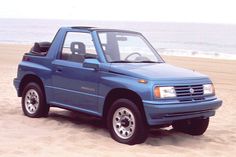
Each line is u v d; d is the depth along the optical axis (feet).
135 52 25.09
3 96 37.35
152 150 20.97
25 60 28.53
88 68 23.70
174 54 113.70
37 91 27.35
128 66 22.91
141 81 21.18
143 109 21.38
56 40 26.53
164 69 23.25
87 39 24.66
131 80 21.62
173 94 21.31
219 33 313.53
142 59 24.97
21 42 167.84
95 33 24.38
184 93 21.79
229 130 26.94
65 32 26.20
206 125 24.39
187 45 166.81
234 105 37.37
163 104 20.70
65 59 25.59
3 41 173.17
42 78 26.66
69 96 24.90
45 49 28.43
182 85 21.79
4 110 30.35
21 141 21.74
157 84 20.97
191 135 25.14
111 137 22.94
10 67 66.74
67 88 24.98
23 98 28.43
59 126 25.58
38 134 23.43
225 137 24.97
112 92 22.53
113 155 19.72
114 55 24.11
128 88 21.42
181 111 21.22
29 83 28.09
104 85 22.68
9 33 261.65
